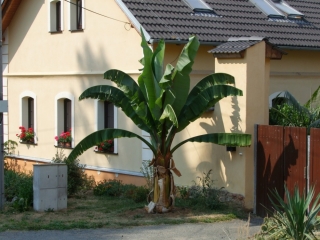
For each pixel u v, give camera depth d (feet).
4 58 69.36
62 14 60.29
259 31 54.85
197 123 45.50
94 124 56.90
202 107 39.22
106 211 41.98
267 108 43.24
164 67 48.14
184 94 39.04
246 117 41.83
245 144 39.70
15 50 67.67
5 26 68.39
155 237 34.22
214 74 40.09
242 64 41.96
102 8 55.01
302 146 38.63
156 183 40.91
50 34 62.08
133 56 51.83
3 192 41.29
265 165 41.27
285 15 60.08
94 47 56.29
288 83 57.00
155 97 38.83
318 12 64.54
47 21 62.44
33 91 65.21
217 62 43.70
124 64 52.85
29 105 67.46
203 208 42.19
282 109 43.70
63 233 35.09
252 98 42.11
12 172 54.70
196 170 45.85
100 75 55.72
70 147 59.77
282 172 39.96
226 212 41.29
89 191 52.26
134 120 40.06
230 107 42.80
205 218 39.40
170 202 41.11
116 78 39.17
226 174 43.55
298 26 59.06
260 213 41.47
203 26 50.98
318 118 42.68
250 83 41.96
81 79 58.18
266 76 43.27
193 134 45.93
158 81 39.22
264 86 42.86
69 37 59.41
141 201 45.88
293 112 43.04
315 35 58.49
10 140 66.74
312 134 37.99
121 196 48.70
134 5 50.16
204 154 45.19
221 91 38.47
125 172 53.62
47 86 63.05
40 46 63.67
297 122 42.50
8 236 34.22
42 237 34.01
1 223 37.45
